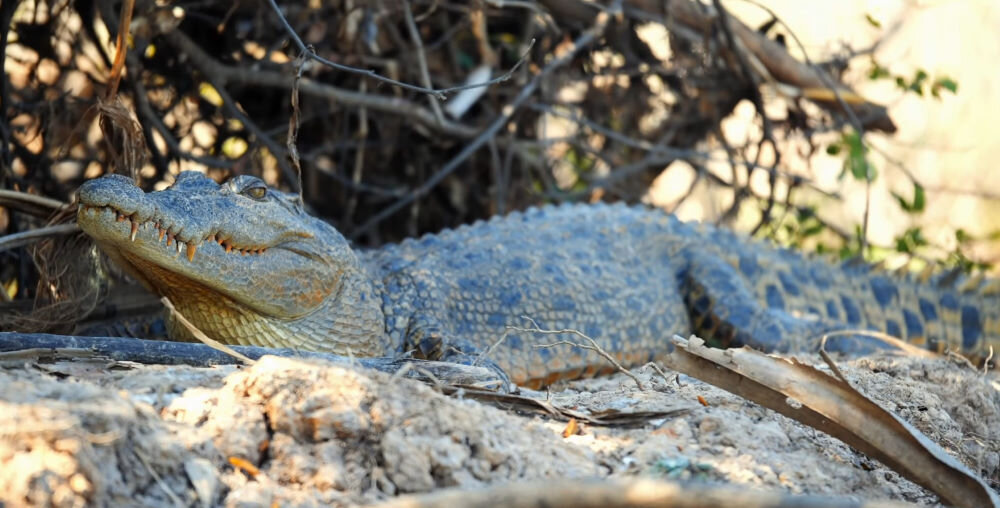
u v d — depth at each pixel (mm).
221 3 14805
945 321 15375
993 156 25703
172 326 10086
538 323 11945
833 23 22641
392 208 16031
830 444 7910
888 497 7234
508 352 11648
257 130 14469
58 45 13898
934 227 23016
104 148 13930
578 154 18109
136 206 8312
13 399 5938
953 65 26391
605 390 9516
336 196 16859
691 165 18328
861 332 10375
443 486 6340
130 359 7723
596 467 6773
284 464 6352
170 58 14727
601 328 12430
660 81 17844
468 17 15961
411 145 16984
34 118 13711
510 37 17125
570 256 12797
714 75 17500
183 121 15094
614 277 12938
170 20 14000
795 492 6898
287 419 6480
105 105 10609
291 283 9852
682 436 7398
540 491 4336
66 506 5391
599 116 17750
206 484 5961
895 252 18453
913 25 24281
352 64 15312
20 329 9961
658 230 14086
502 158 17500
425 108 16359
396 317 11031
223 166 14766
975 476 7039
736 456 7203
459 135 16250
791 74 17547
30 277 12859
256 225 9438
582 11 16781
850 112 16938
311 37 15109
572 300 12305
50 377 7004
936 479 7195
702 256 13836
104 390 6188
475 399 7629
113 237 8430
